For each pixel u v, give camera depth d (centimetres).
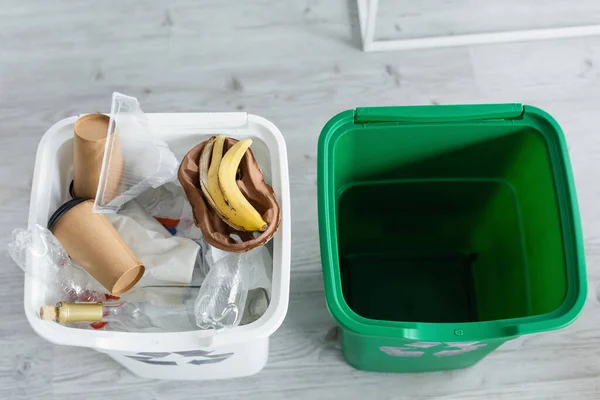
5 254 134
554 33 150
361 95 146
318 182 94
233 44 151
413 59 149
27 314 83
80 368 126
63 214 86
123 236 92
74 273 90
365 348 105
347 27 152
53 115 145
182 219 97
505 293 118
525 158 107
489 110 99
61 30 152
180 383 126
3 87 147
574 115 145
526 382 125
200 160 90
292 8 154
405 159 110
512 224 116
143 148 89
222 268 88
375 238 132
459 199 121
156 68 149
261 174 91
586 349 127
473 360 118
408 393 125
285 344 128
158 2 154
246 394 125
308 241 135
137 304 90
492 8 154
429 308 130
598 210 137
